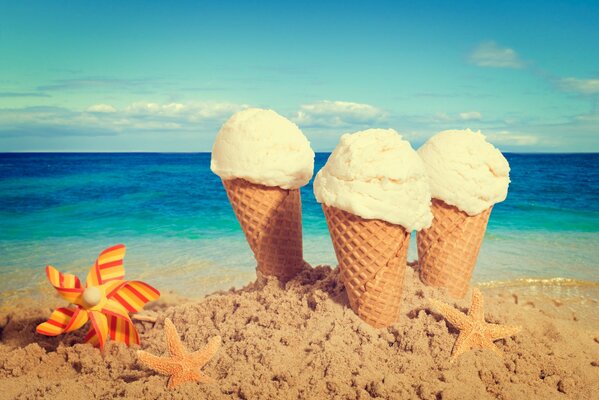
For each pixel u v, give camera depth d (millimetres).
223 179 338
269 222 332
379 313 286
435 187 316
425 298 318
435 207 325
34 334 336
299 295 321
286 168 316
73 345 312
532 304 430
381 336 284
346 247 279
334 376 250
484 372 264
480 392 250
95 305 294
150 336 319
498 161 322
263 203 328
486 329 281
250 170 314
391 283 282
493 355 276
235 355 272
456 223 323
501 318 307
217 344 256
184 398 242
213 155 337
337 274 328
